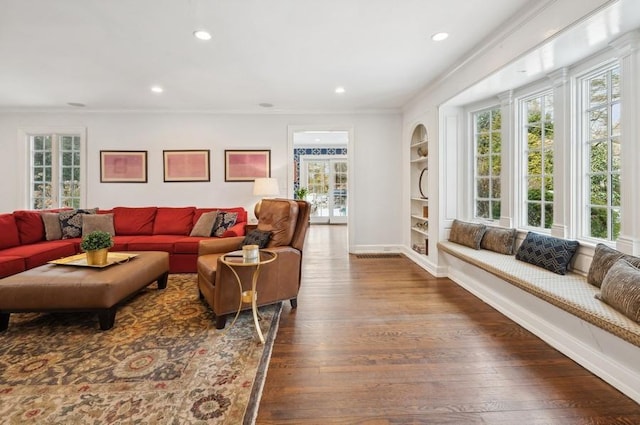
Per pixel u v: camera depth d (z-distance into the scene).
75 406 1.57
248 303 2.56
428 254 4.14
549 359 2.00
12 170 4.98
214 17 2.35
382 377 1.82
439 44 2.81
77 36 2.62
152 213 4.64
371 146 5.13
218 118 5.06
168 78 3.63
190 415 1.51
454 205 3.88
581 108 2.53
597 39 2.08
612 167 2.35
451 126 3.82
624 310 1.67
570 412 1.54
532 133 3.12
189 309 2.83
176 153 5.05
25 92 4.12
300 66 3.30
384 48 2.88
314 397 1.64
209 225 4.33
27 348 2.14
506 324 2.51
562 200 2.66
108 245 2.77
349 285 3.54
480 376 1.82
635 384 1.61
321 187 9.55
